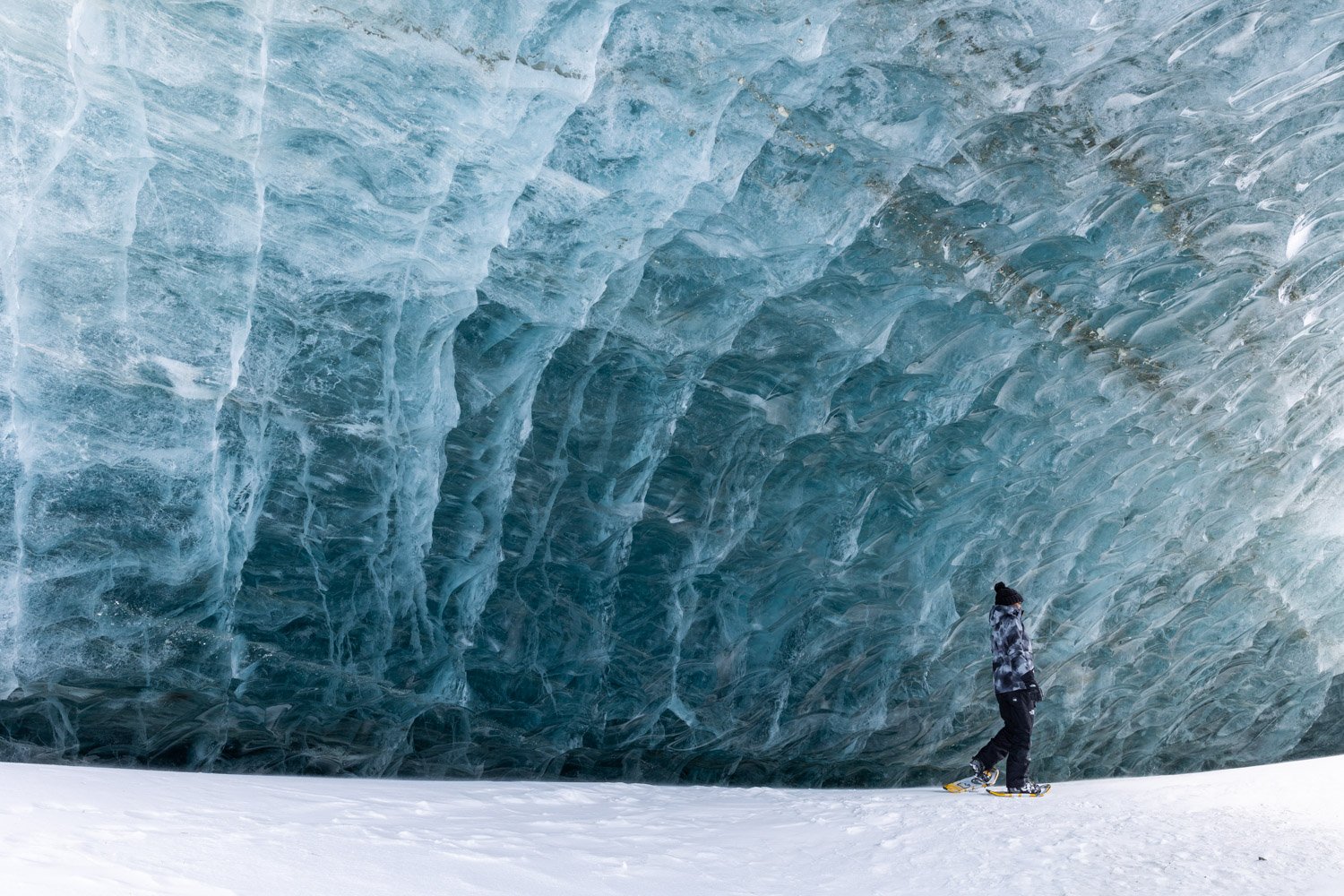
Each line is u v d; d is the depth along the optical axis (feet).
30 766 10.53
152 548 13.12
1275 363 22.20
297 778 13.50
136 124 12.77
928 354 18.53
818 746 19.97
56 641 12.42
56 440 12.55
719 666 17.97
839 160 16.29
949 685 21.71
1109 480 22.06
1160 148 17.39
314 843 8.06
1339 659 28.27
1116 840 12.02
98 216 12.67
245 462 13.89
